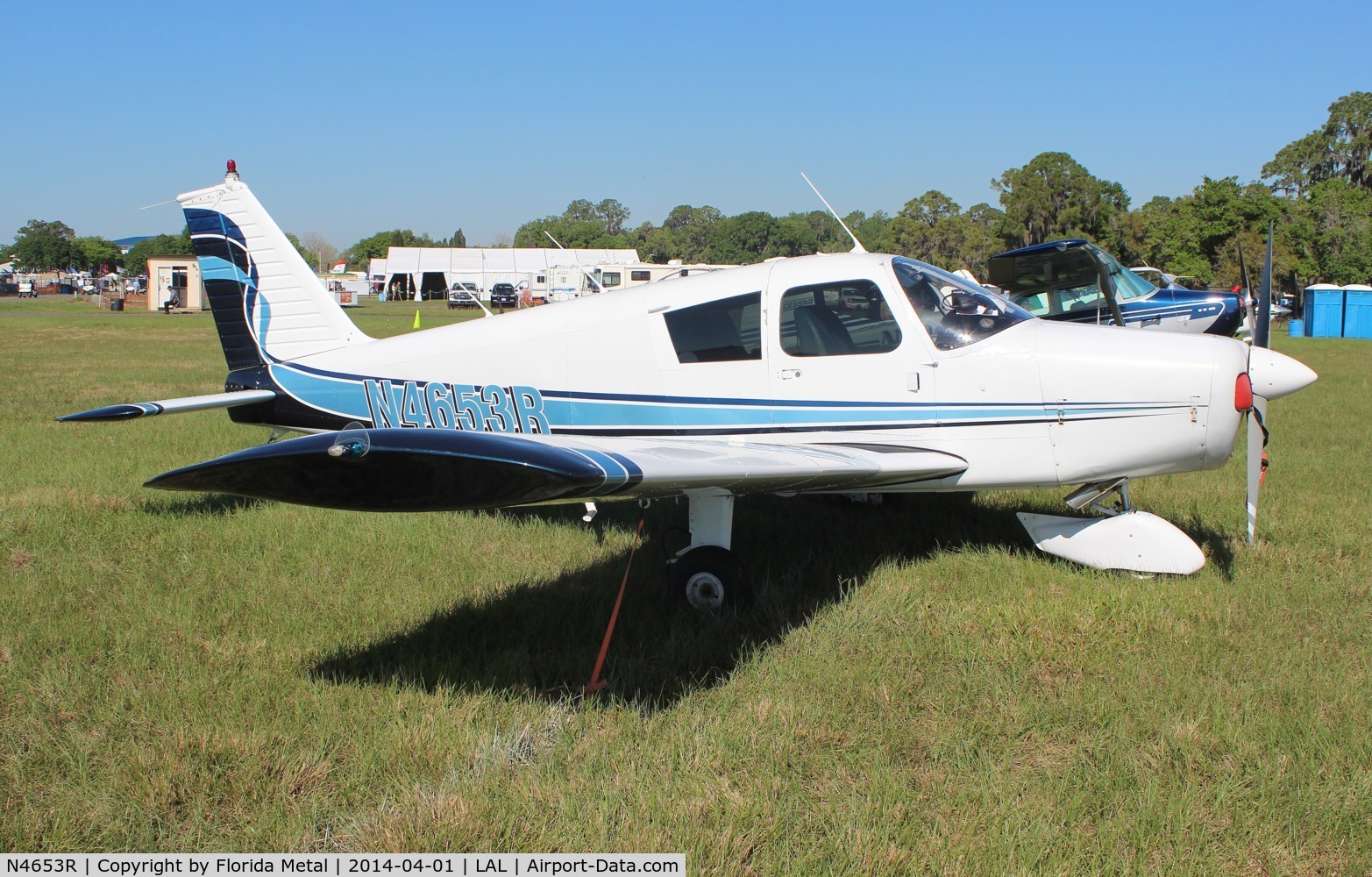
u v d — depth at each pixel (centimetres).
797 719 321
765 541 540
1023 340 472
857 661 367
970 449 474
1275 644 378
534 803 272
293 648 384
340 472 303
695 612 436
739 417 500
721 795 275
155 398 1198
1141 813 262
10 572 473
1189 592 438
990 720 320
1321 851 251
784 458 409
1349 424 988
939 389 475
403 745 304
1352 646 377
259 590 451
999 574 470
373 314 4131
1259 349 514
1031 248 1095
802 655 374
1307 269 4644
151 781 282
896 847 249
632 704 334
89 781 288
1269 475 705
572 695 344
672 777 287
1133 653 373
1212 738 303
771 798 275
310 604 435
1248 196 4831
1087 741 305
